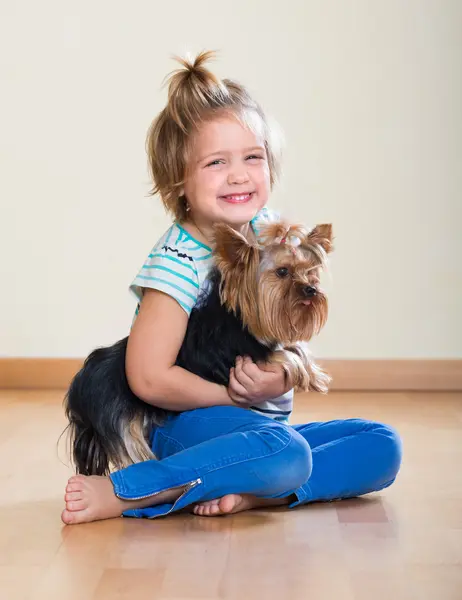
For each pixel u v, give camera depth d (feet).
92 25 13.88
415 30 13.71
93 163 13.99
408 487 8.04
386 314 14.01
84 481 7.00
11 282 14.17
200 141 7.68
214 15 13.82
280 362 7.48
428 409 12.31
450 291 13.97
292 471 7.04
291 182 13.93
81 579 5.78
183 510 7.32
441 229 13.89
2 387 14.14
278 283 7.34
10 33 13.92
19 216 14.08
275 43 13.82
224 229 7.29
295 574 5.82
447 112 13.78
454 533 6.67
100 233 14.07
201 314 7.54
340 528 6.79
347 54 13.78
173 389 7.38
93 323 14.17
